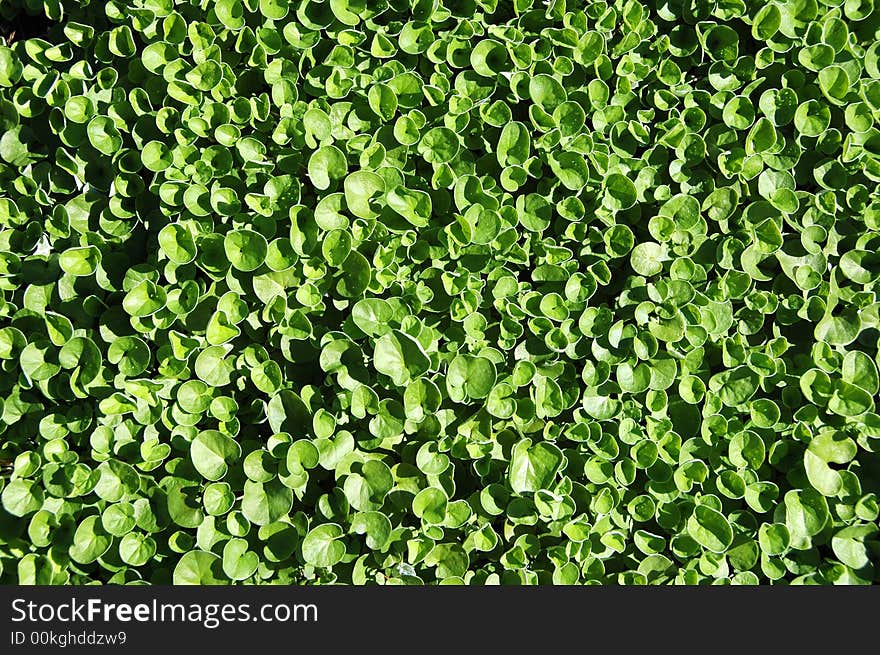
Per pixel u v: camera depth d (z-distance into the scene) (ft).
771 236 6.73
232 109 6.95
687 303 6.61
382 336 6.29
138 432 6.44
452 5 7.41
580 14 7.12
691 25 7.32
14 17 7.80
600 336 6.61
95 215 6.92
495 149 7.09
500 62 7.14
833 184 6.96
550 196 6.98
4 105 6.93
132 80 7.11
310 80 7.01
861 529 6.21
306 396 6.47
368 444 6.44
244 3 7.06
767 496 6.35
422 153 6.91
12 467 6.54
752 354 6.55
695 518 6.29
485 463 6.48
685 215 6.82
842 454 6.30
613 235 6.84
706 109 7.14
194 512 6.17
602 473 6.44
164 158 6.75
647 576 6.28
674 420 6.65
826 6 7.12
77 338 6.41
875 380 6.38
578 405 6.70
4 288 6.66
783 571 6.18
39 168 7.00
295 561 6.29
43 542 6.11
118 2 7.09
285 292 6.66
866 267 6.77
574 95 7.11
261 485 6.20
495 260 6.81
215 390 6.58
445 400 6.60
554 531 6.37
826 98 6.98
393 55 7.23
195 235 6.59
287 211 6.70
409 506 6.41
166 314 6.52
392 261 6.66
